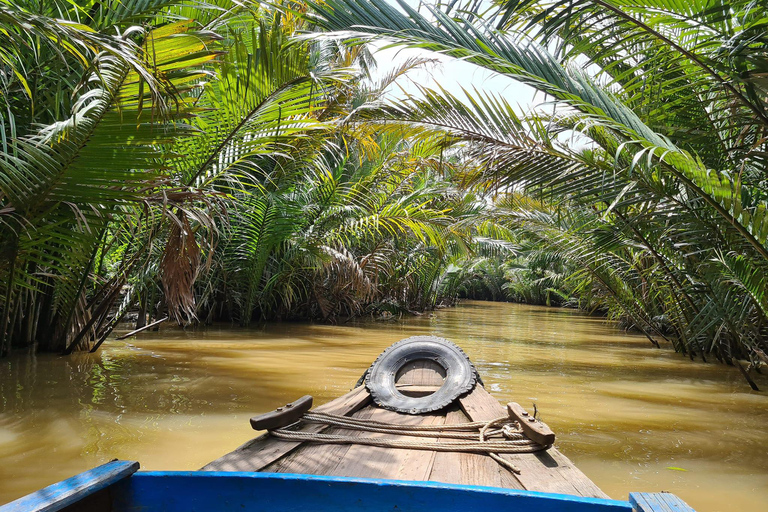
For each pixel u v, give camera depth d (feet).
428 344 15.71
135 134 15.06
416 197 44.47
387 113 19.54
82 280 21.76
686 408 18.13
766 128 15.81
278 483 5.71
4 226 16.35
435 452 8.76
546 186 19.31
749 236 15.79
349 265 38.75
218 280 37.32
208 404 15.71
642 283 34.60
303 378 20.30
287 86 19.54
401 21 15.56
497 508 5.51
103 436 12.44
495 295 117.80
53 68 17.83
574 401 18.52
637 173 17.76
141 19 16.85
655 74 17.85
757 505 10.05
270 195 33.37
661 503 5.02
